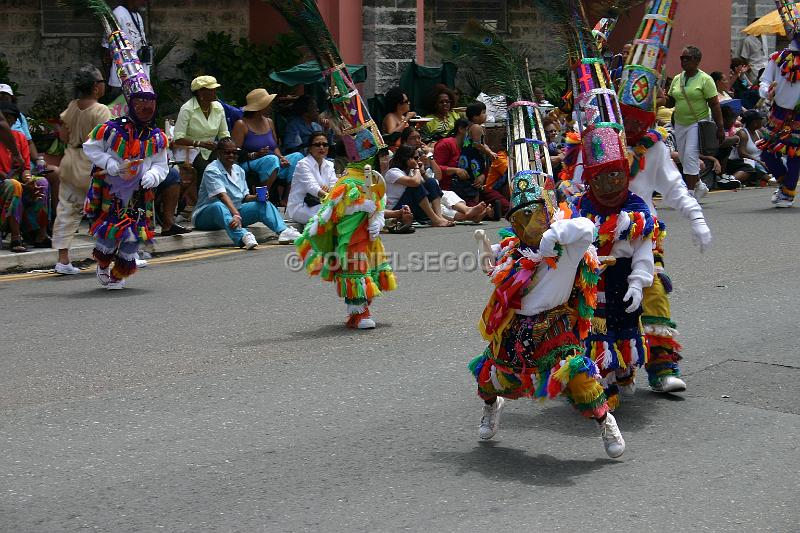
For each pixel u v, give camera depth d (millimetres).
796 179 20844
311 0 11242
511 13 29422
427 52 28875
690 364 10250
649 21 9320
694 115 22625
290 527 6621
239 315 12477
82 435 8367
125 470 7633
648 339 9242
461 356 10578
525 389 7742
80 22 23500
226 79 24641
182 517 6793
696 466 7691
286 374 9992
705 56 31188
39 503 7043
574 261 7430
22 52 23109
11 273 15695
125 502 7051
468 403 9172
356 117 11484
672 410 8977
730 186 25312
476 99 22953
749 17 33844
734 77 29781
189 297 13555
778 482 7387
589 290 7594
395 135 19625
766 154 20953
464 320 12070
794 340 11047
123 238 13922
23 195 16328
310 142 18234
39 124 21422
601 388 7699
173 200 17281
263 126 20297
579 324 7664
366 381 9773
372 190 11453
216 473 7562
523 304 7609
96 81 15195
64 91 23484
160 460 7828
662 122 23312
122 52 13977
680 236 17672
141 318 12359
